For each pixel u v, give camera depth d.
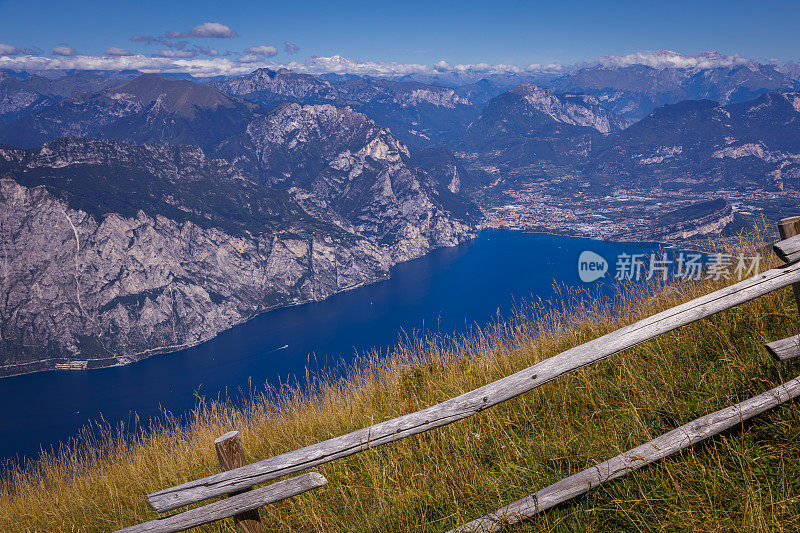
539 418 4.91
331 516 4.45
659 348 5.31
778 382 3.98
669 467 3.50
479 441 4.75
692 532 3.10
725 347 4.95
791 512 3.07
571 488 3.53
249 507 3.41
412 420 3.61
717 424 3.59
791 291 5.28
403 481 4.50
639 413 4.35
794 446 3.39
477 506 3.92
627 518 3.35
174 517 3.37
